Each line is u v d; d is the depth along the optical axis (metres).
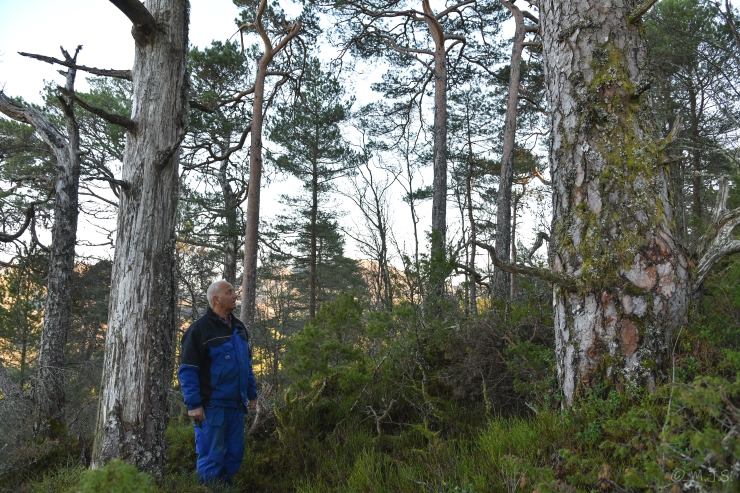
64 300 7.43
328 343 5.13
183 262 15.45
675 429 2.24
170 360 3.92
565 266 3.22
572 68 3.37
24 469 4.75
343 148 19.42
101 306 15.05
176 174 4.12
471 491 2.87
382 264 11.20
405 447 4.25
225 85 14.18
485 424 4.18
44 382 6.97
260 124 11.12
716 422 2.25
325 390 5.38
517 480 2.73
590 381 3.01
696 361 2.75
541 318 4.98
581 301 3.10
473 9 14.05
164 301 3.88
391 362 5.46
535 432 3.14
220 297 3.96
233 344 3.96
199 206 15.21
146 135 3.97
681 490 1.93
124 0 3.64
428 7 14.02
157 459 3.70
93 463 3.65
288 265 21.66
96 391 11.24
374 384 5.16
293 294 26.45
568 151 3.33
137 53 4.14
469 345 5.00
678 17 10.12
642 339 2.88
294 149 18.22
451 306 5.49
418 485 3.33
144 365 3.71
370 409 5.00
